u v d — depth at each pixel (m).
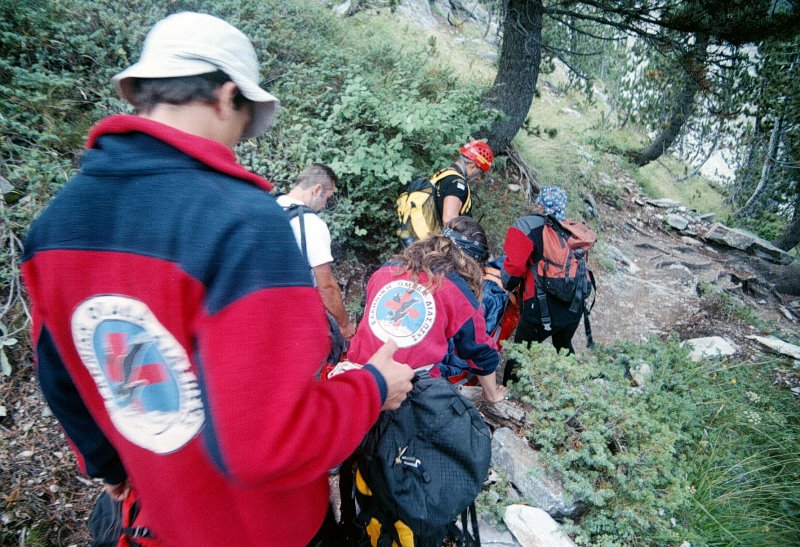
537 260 3.37
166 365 0.83
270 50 5.07
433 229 3.62
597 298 6.38
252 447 0.73
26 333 2.83
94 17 4.14
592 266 6.89
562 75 13.83
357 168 3.92
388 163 4.00
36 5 3.97
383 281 2.13
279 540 1.12
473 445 1.61
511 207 6.25
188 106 0.87
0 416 2.62
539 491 2.39
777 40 4.77
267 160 3.92
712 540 2.92
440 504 1.54
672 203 9.70
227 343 0.74
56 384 1.04
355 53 6.02
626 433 2.64
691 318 6.47
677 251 8.50
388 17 8.97
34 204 3.11
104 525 1.45
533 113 10.06
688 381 3.99
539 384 2.87
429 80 6.11
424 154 4.90
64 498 2.51
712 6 4.66
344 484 1.76
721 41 4.89
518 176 6.92
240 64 0.90
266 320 0.76
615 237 8.12
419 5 11.15
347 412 0.91
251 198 0.82
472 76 7.93
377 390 1.02
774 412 4.33
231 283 0.75
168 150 0.82
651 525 2.37
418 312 1.98
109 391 0.89
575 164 8.20
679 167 14.65
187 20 0.87
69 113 3.67
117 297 0.81
